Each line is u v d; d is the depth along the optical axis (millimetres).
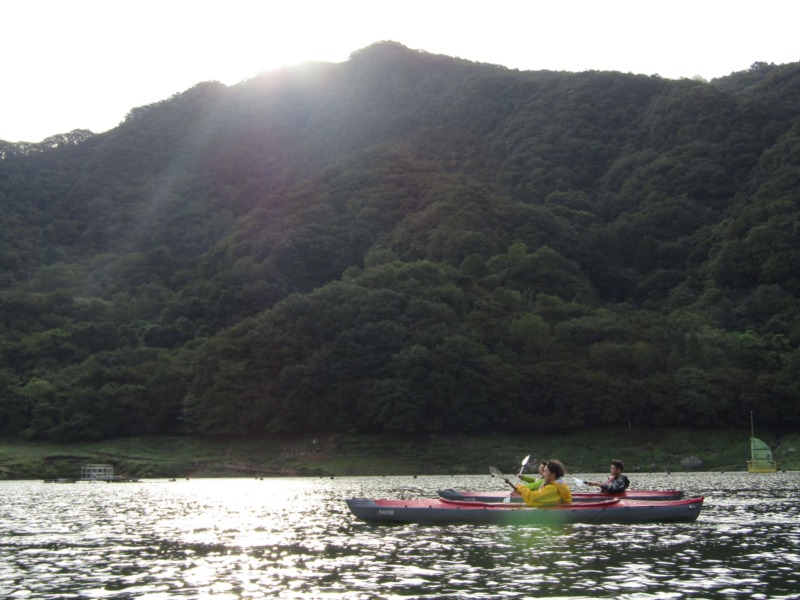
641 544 29125
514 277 163875
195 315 166625
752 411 111875
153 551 28328
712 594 20672
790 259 158375
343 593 20859
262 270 178125
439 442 114438
